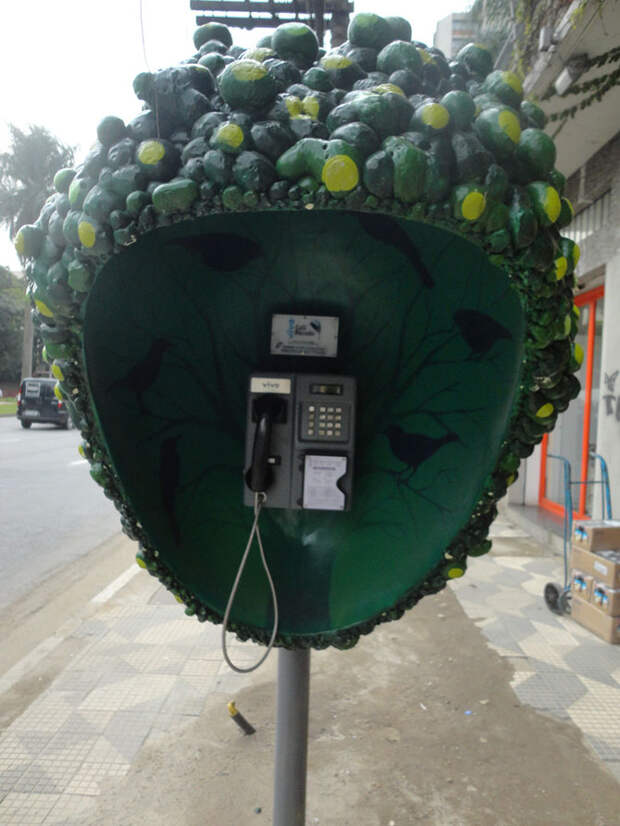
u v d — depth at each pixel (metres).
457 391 1.46
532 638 3.48
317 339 1.59
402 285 1.49
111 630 3.58
